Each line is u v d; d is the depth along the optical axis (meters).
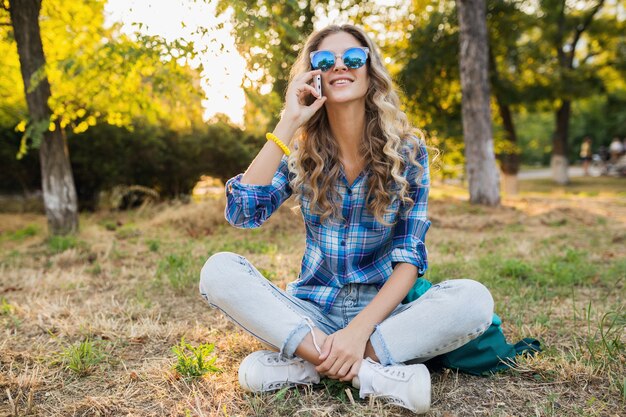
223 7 4.30
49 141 6.04
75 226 6.23
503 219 7.37
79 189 9.88
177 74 5.37
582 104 28.70
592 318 2.82
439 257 4.66
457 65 12.30
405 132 2.14
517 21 13.30
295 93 2.09
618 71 18.03
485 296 1.90
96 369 2.27
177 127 9.82
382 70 2.14
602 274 3.89
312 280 2.17
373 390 1.83
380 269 2.14
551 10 15.17
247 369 1.96
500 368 2.12
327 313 2.14
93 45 6.53
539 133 38.91
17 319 3.01
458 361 2.07
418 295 2.20
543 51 15.88
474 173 8.98
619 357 2.16
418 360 1.98
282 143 2.04
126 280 4.02
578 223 7.20
